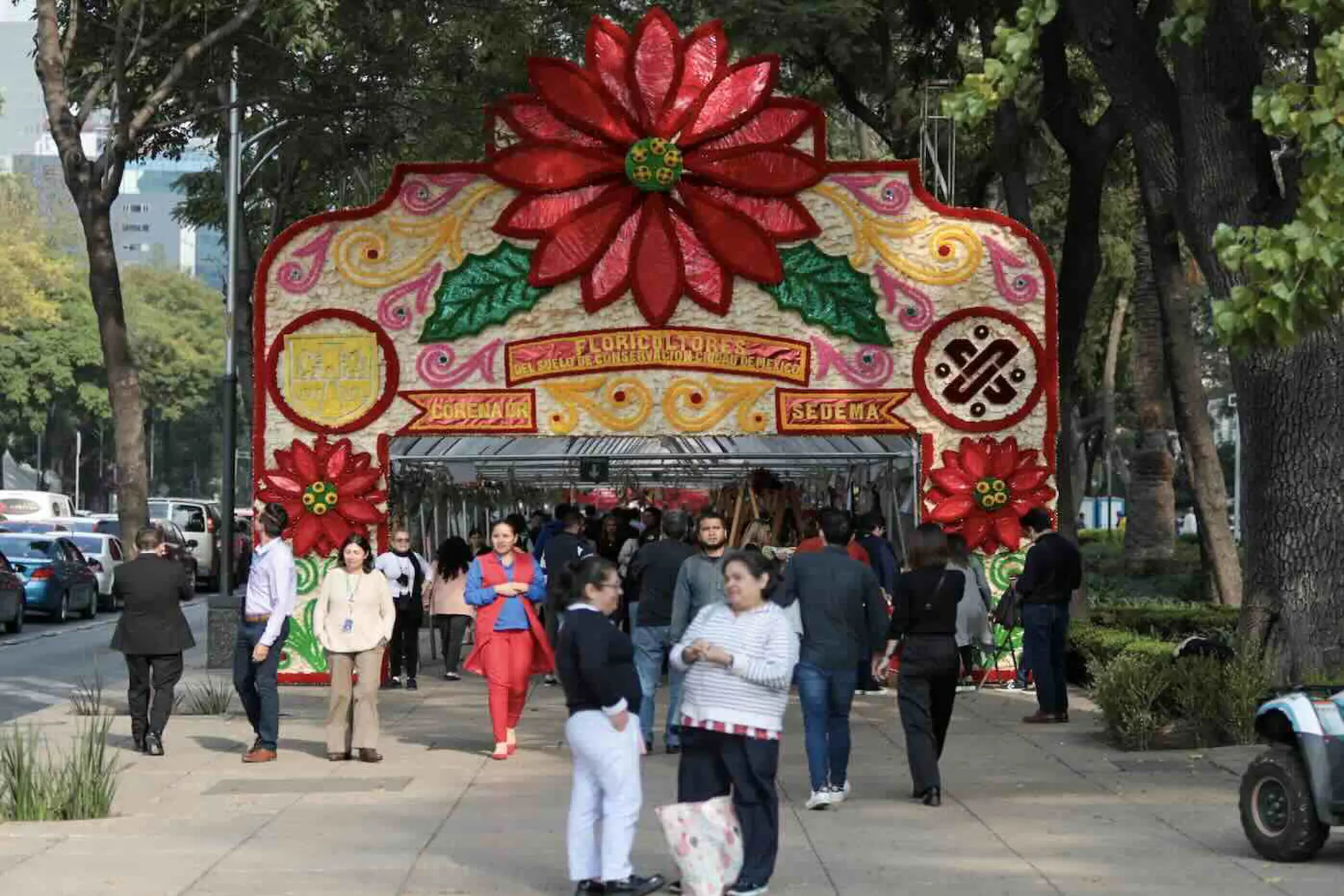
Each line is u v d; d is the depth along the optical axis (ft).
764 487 74.95
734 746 28.55
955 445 67.10
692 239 67.41
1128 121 52.34
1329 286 34.40
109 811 37.91
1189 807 37.96
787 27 75.97
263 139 99.30
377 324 68.44
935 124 81.05
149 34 77.15
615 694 28.50
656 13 67.67
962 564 62.85
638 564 48.42
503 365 67.87
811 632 38.11
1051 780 42.27
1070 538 76.23
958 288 67.15
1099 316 144.15
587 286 67.36
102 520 136.15
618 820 28.58
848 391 67.05
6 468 321.11
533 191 67.67
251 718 47.60
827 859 32.04
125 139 68.90
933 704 39.14
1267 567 49.34
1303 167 37.06
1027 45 40.68
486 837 34.60
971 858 32.19
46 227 305.94
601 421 67.41
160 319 321.32
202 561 151.12
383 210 68.59
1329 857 32.35
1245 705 46.55
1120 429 228.63
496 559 47.75
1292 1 34.99
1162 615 72.64
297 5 68.49
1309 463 48.55
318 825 36.19
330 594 46.85
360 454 68.39
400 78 88.12
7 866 31.24
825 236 67.31
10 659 82.48
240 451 342.23
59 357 262.26
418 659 77.36
